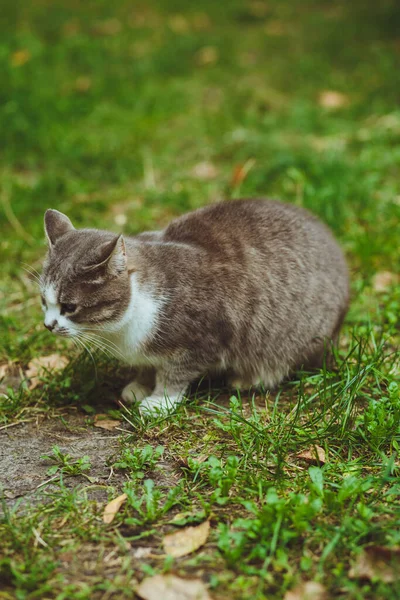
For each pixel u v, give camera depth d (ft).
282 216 6.32
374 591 5.18
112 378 6.29
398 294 6.65
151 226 7.39
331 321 6.30
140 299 5.93
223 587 5.20
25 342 6.41
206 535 5.36
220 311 6.03
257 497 5.50
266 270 6.14
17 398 6.03
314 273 6.24
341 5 13.93
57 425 5.96
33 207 7.52
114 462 5.72
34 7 14.19
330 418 5.86
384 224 7.25
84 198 7.66
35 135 8.31
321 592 5.17
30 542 5.34
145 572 5.25
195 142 8.59
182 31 12.95
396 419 5.74
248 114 9.28
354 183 7.54
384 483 5.55
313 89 10.22
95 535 5.37
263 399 6.14
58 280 5.87
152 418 5.90
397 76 10.18
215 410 6.03
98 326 5.93
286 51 11.84
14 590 5.20
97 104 9.50
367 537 5.32
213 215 6.29
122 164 8.05
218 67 11.17
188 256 6.05
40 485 5.59
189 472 5.64
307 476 5.58
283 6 14.11
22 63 10.75
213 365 6.12
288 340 6.20
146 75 10.68
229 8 14.02
